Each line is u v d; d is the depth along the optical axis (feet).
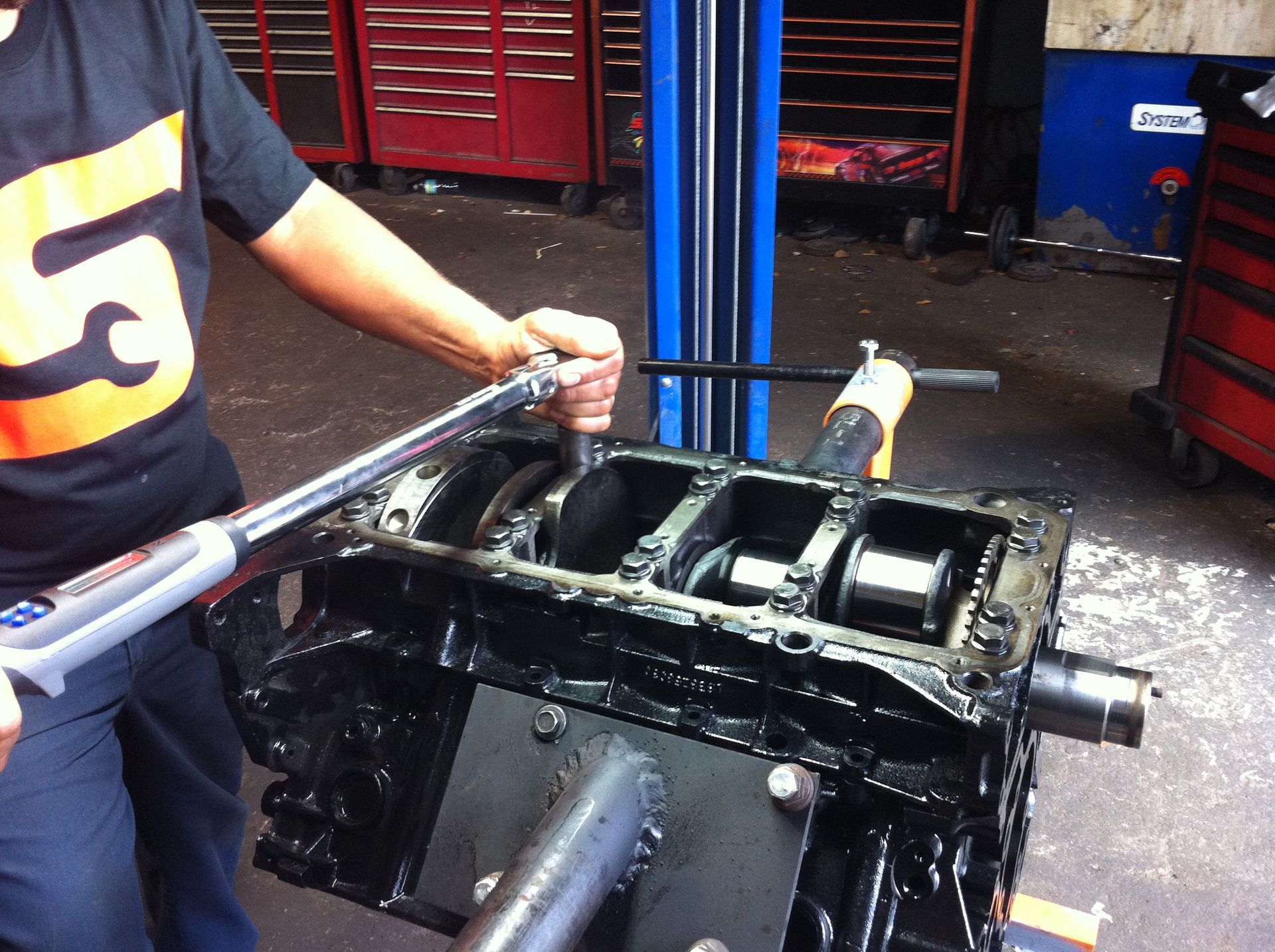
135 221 3.08
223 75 3.40
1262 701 6.23
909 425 9.57
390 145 16.10
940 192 12.82
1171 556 7.63
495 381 3.41
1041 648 2.72
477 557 2.83
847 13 12.32
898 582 2.80
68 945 3.11
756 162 4.99
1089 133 11.69
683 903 2.37
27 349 2.85
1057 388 10.11
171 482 3.33
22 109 2.84
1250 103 6.95
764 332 5.42
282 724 2.95
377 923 5.08
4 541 3.08
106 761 3.34
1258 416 7.66
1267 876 5.17
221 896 4.07
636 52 13.58
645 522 3.46
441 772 2.85
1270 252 7.21
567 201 15.24
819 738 2.57
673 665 2.66
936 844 2.40
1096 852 5.34
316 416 10.16
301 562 2.81
